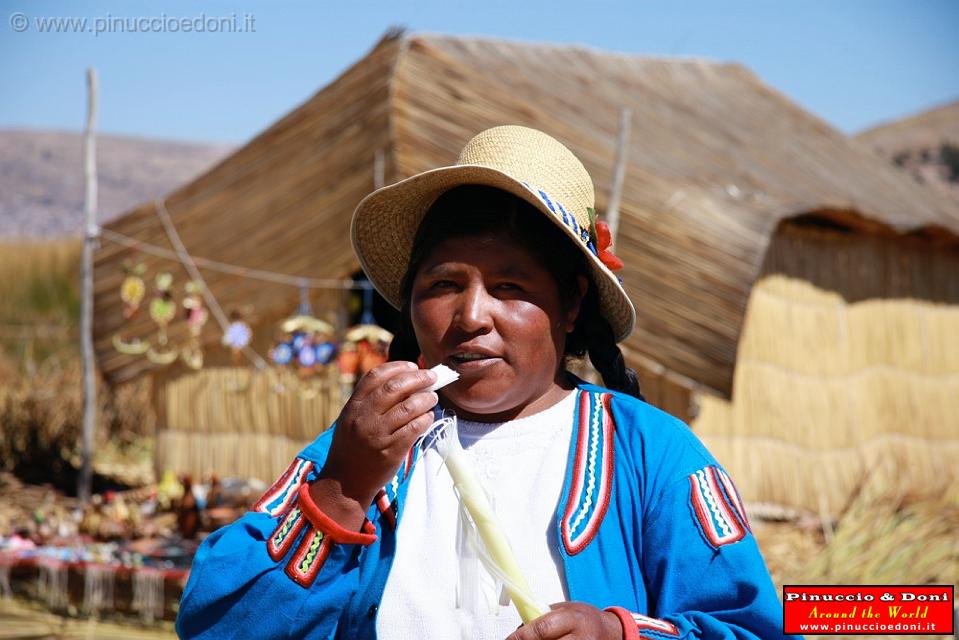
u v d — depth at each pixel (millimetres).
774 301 8086
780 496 7965
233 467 7016
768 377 7965
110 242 7469
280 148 6805
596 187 6516
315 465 1858
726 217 6621
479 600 1726
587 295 1993
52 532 6367
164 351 7215
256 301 6820
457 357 1791
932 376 9953
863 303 9164
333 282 6516
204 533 6352
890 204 9445
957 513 6617
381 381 1664
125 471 9086
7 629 5406
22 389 9219
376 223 2055
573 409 1894
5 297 15609
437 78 6406
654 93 9148
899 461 9344
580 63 8953
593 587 1698
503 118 6457
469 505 1698
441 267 1796
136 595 5648
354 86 6508
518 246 1789
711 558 1684
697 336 6359
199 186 7133
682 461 1769
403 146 6227
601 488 1767
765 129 9961
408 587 1749
